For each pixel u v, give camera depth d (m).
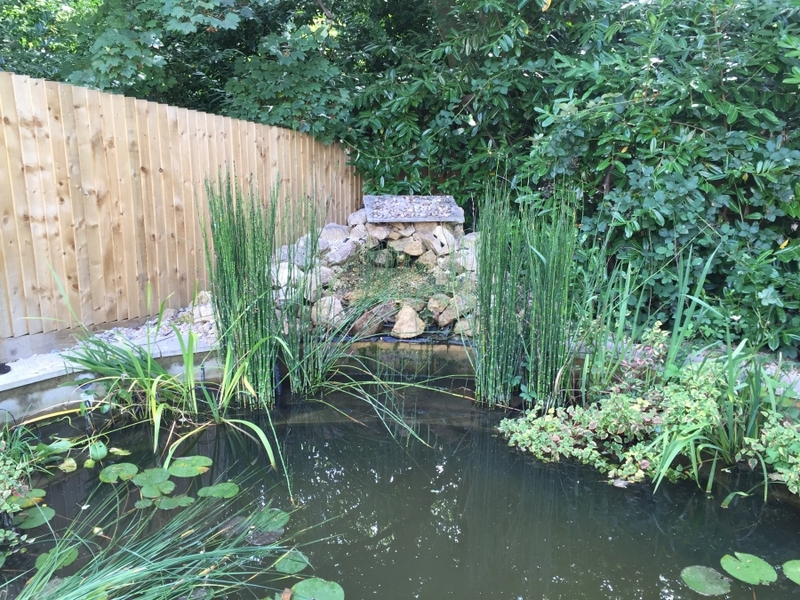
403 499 2.17
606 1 4.27
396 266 4.06
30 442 2.34
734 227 3.20
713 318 3.03
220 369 2.95
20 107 2.69
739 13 3.27
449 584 1.68
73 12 6.52
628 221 3.21
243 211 2.83
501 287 2.76
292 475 2.31
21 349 2.77
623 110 3.35
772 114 3.02
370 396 2.94
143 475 2.19
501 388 2.87
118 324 3.33
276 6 6.10
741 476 2.31
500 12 4.54
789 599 1.61
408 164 5.12
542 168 3.66
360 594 1.63
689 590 1.66
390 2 5.98
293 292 2.94
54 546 1.77
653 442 2.29
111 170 3.20
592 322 2.73
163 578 1.61
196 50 5.80
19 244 2.73
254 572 1.69
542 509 2.12
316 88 4.94
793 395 2.38
